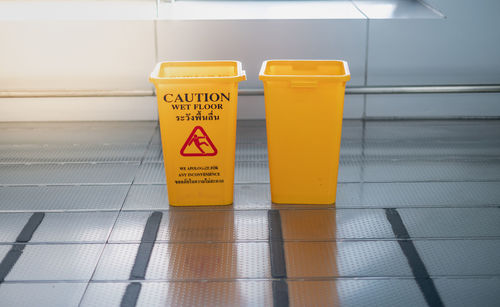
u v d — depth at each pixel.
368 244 2.01
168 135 2.18
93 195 2.36
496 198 2.32
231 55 3.17
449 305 1.71
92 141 2.95
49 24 3.10
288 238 2.04
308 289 1.78
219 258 1.93
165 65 2.30
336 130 2.17
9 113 3.24
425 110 3.30
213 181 2.24
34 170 2.60
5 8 3.23
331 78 2.09
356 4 3.38
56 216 2.19
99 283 1.80
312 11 3.25
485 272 1.85
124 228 2.11
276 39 3.15
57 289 1.77
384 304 1.71
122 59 3.17
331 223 2.14
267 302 1.72
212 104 2.14
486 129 3.13
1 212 2.21
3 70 3.16
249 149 2.84
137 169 2.61
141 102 3.25
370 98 3.27
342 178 2.51
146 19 3.11
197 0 3.45
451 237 2.04
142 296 1.75
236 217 2.18
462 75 3.24
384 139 2.98
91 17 3.12
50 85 3.20
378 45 3.18
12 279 1.82
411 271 1.86
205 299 1.74
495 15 3.14
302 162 2.22
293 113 2.15
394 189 2.41
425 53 3.20
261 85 3.23
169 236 2.06
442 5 3.13
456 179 2.50
